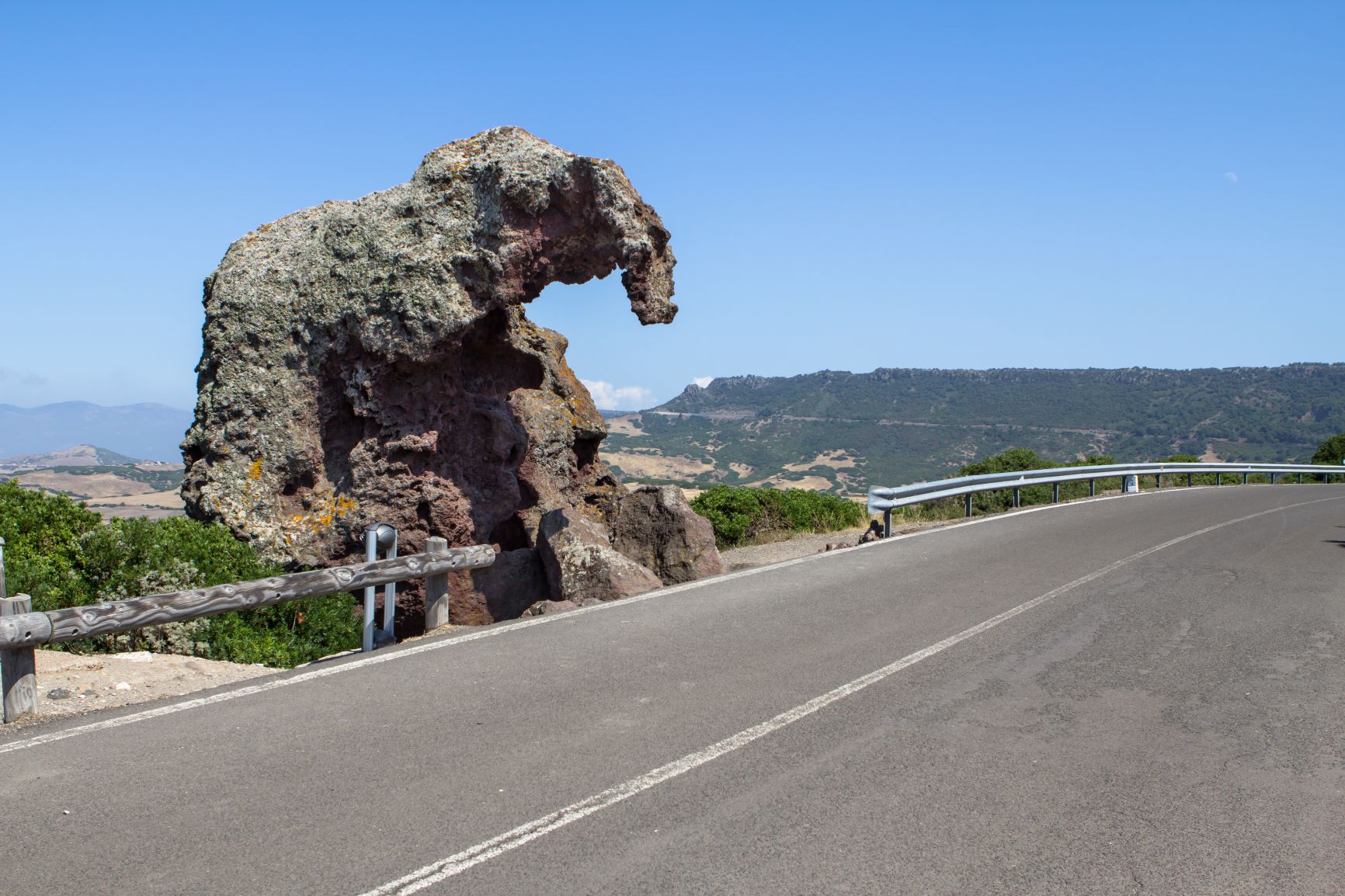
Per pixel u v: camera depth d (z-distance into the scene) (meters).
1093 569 12.70
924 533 16.53
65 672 7.79
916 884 4.36
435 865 4.46
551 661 8.00
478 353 15.33
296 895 4.19
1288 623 9.55
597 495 17.00
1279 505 22.31
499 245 12.48
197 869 4.42
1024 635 9.02
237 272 13.37
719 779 5.52
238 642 9.65
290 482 13.12
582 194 12.74
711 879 4.37
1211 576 12.19
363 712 6.66
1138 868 4.54
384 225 12.81
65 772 5.57
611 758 5.82
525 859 4.54
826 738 6.21
